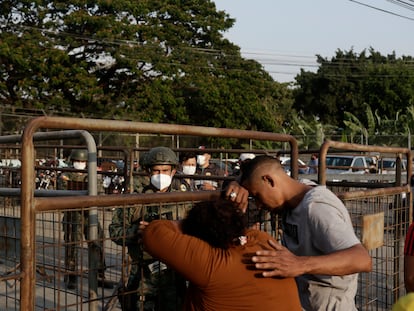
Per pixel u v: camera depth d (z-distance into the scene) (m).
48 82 30.52
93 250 3.10
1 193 4.29
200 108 36.94
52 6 31.89
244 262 2.51
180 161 7.86
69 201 2.75
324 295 3.23
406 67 50.09
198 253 2.49
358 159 18.31
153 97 33.09
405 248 3.31
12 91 30.67
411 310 1.52
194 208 2.62
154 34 34.31
